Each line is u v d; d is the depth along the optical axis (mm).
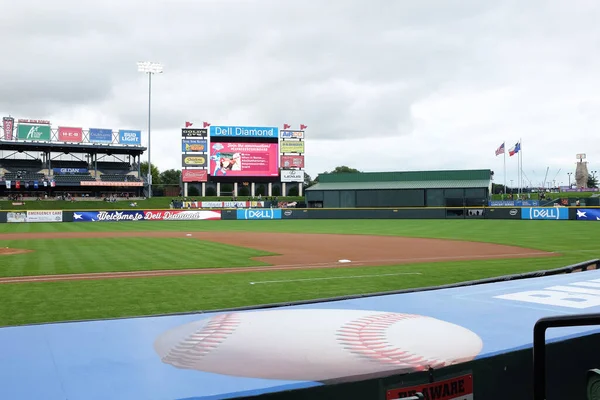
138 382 2625
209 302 10305
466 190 64500
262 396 2514
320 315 4312
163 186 82812
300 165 73250
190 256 19203
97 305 9984
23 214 50156
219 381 2629
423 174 68875
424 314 4332
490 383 3127
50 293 11305
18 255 19562
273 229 37844
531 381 3328
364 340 3443
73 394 2463
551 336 3447
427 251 21391
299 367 2861
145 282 12930
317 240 27312
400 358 3023
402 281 13023
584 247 22406
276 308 4645
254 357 3041
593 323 2354
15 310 9516
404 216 54125
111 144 74812
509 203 66312
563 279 6668
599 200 61312
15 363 2955
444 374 2941
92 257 18781
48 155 73750
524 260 17750
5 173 69688
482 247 22922
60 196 71625
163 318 4191
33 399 2400
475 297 5203
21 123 70625
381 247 23219
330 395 2658
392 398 2791
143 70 63781
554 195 79812
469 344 3350
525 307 4637
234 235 31406
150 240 27344
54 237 29812
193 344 3365
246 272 14945
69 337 3549
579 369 3496
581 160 103375
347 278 13609
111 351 3201
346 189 68875
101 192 74875
